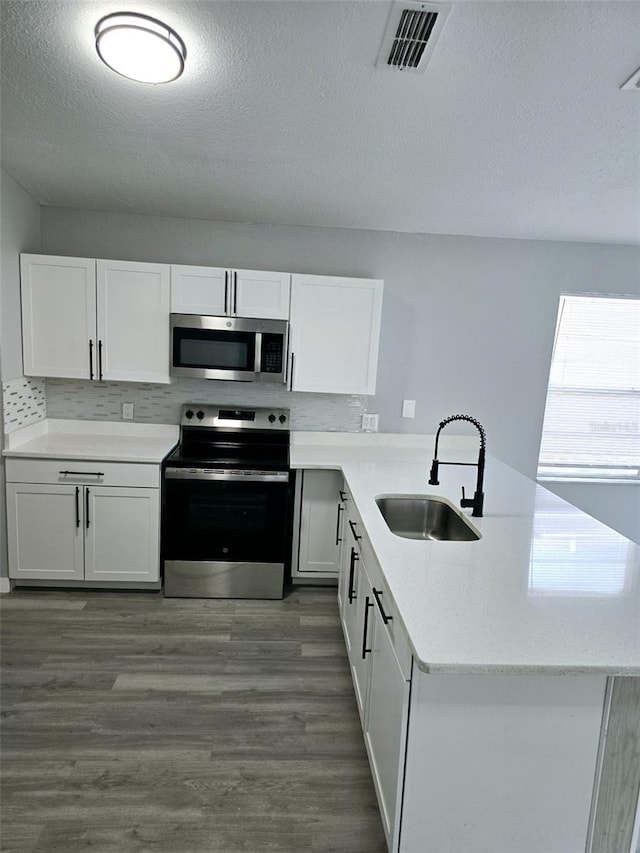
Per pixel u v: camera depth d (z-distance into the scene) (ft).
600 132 6.42
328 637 9.03
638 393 12.48
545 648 3.95
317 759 6.31
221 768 6.11
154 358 10.16
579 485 12.41
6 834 5.19
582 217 9.74
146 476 9.76
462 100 5.80
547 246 11.39
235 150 7.43
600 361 12.29
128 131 6.93
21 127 6.89
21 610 9.43
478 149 7.04
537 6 4.25
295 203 9.64
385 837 5.17
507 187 8.36
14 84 5.77
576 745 4.35
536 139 6.68
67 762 6.09
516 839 4.50
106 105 6.22
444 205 9.38
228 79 5.52
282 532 10.11
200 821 5.43
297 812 5.58
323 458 10.47
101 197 9.87
